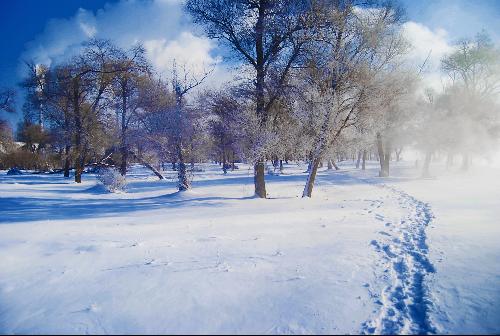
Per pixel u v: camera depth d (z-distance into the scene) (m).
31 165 57.41
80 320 4.64
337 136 17.67
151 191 24.20
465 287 5.39
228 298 5.25
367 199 17.78
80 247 8.01
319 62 17.12
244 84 17.55
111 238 8.87
